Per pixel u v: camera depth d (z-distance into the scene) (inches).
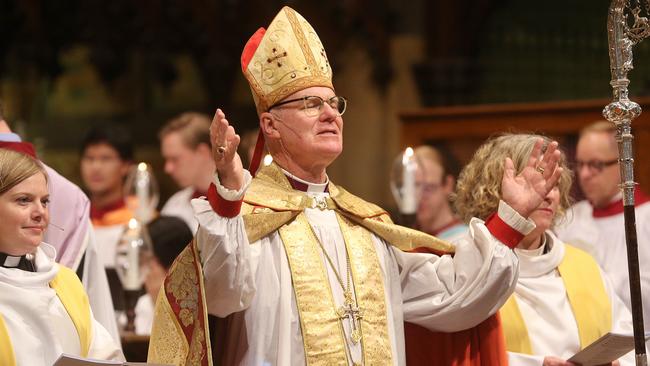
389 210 1149.1
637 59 954.7
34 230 437.4
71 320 445.4
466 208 532.7
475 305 459.2
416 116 895.7
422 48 1143.6
